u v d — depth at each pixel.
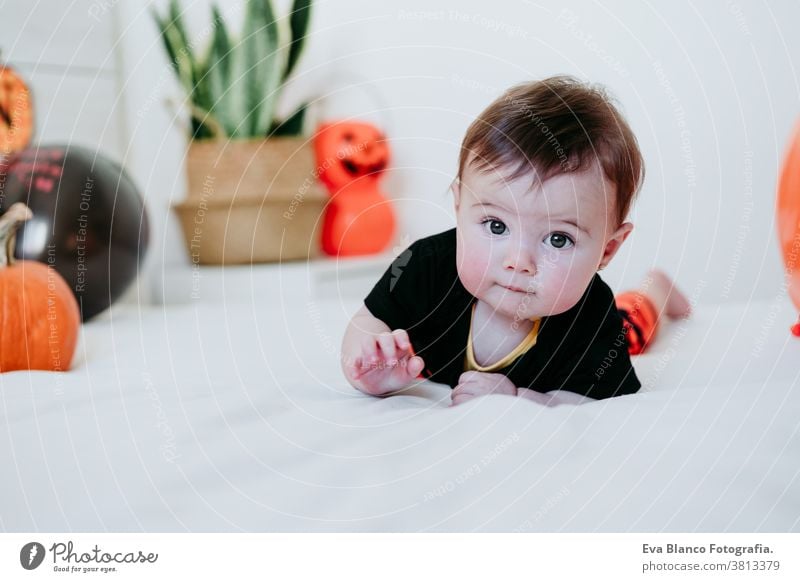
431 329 0.95
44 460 0.65
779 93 1.84
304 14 2.03
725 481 0.60
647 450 0.65
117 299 1.52
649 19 1.89
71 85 1.89
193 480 0.62
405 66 2.14
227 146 1.95
